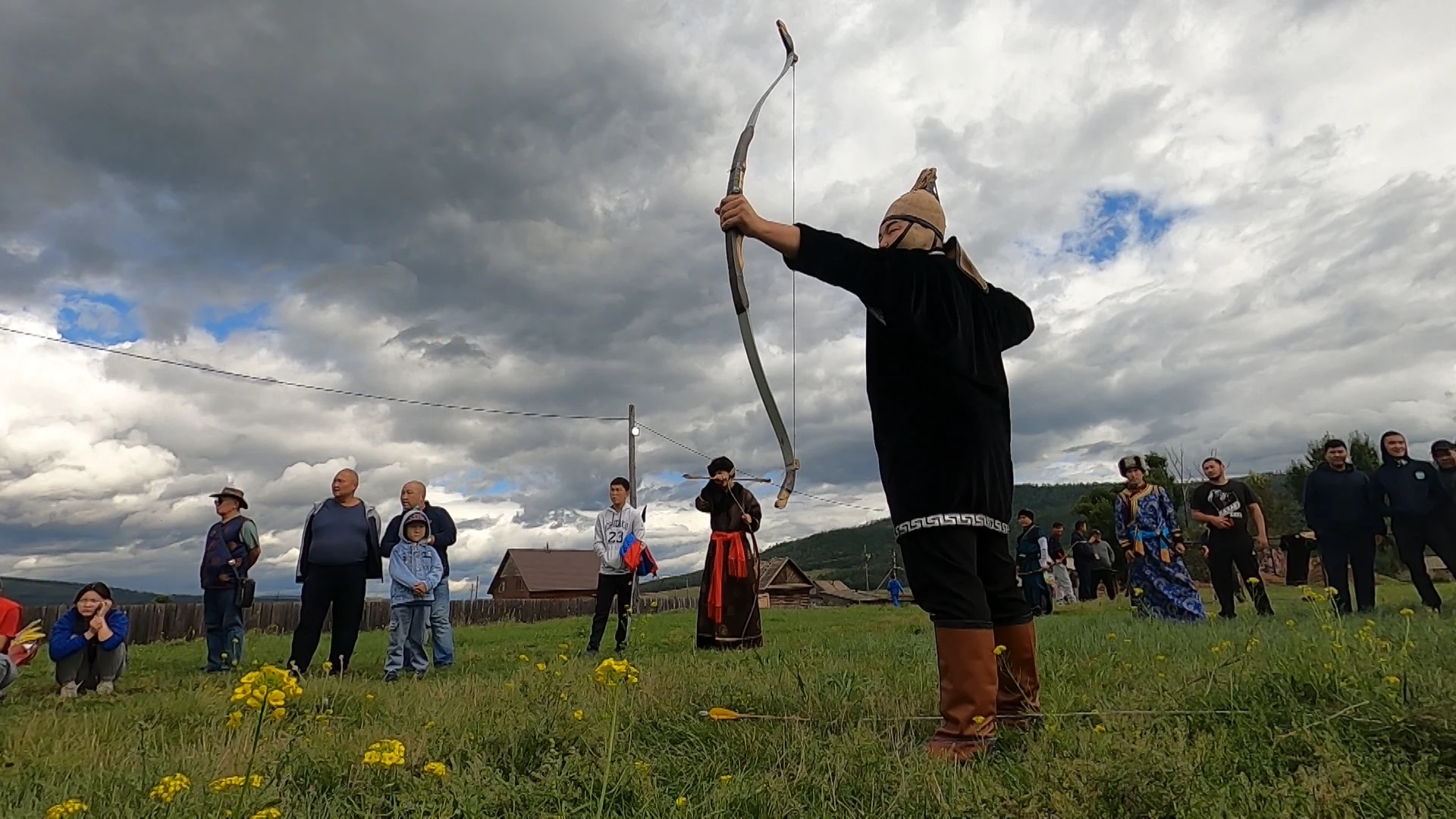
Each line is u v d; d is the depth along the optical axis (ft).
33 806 9.06
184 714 15.75
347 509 25.13
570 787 8.64
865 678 14.85
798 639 30.42
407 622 24.82
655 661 21.08
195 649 43.19
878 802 8.16
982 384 10.34
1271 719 9.82
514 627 59.21
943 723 10.06
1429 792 7.41
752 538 28.25
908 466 10.32
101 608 23.59
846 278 10.05
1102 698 11.50
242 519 29.30
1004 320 11.19
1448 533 27.91
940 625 10.03
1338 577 28.99
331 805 8.70
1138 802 7.11
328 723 12.70
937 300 10.09
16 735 13.28
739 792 8.31
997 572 10.94
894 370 10.53
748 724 11.14
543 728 10.91
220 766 9.95
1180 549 28.25
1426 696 9.61
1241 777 7.70
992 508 10.40
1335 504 28.99
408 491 27.86
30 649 22.07
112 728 14.14
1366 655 11.58
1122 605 49.44
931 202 11.35
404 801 8.66
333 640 25.07
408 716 13.29
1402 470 28.48
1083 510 151.33
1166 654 16.52
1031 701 10.69
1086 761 7.62
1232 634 19.79
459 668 26.94
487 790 8.73
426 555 25.00
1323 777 7.27
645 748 10.48
